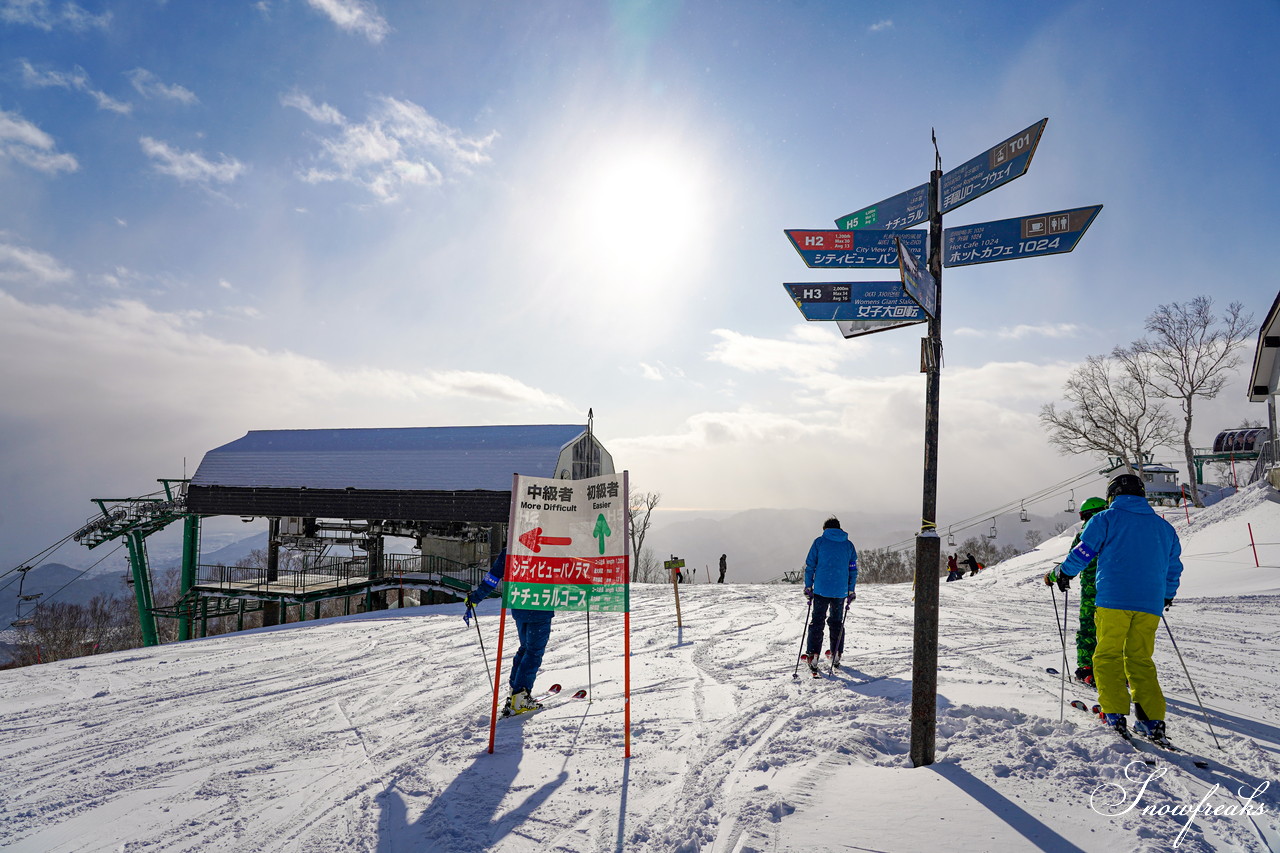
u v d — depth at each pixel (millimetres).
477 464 30078
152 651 10578
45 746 5605
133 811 4125
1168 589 4445
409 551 32844
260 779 4617
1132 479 4637
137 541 32781
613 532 4992
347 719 6168
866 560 81000
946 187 4367
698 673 7332
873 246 4551
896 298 4492
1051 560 23062
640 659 8375
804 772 3928
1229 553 17172
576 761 4637
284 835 3711
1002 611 12109
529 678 6043
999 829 3064
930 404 4047
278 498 31172
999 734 4273
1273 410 28000
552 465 29219
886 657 7625
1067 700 5242
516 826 3656
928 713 3895
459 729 5586
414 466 30812
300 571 29703
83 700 7285
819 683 6445
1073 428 41375
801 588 18766
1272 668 6410
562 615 13102
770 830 3221
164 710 6738
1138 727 4199
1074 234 3938
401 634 11859
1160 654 7195
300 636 11930
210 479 32344
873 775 3789
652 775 4270
